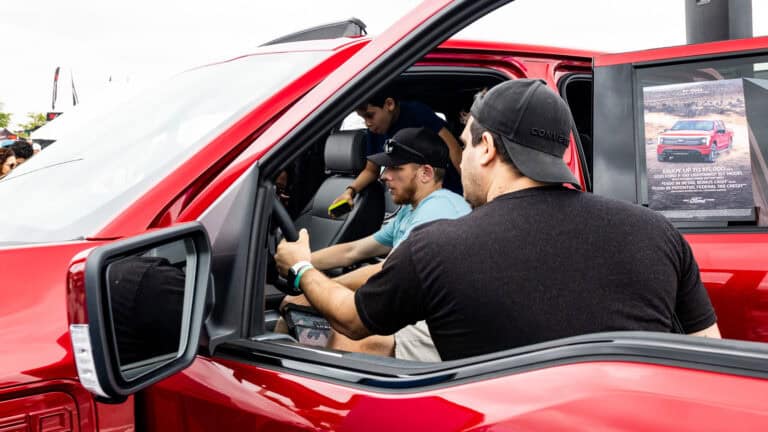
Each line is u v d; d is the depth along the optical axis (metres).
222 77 1.84
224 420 1.12
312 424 1.01
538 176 1.25
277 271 1.79
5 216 1.52
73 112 2.05
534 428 0.82
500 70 2.48
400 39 1.42
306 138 1.39
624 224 1.24
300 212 3.77
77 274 0.90
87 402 1.16
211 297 1.12
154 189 1.38
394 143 2.66
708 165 1.84
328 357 1.09
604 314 1.16
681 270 1.30
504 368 0.90
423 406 0.92
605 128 1.92
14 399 1.09
